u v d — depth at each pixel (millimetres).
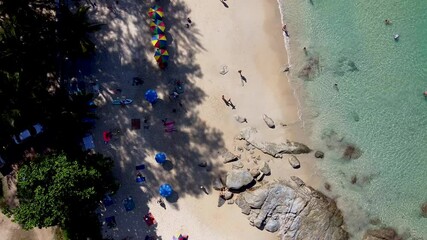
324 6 36656
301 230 35156
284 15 36781
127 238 35031
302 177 36125
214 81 36094
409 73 36469
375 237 35625
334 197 36094
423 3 36469
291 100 36531
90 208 31547
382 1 36656
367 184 36094
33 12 32375
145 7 35969
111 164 33062
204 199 35562
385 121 36281
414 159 36094
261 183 35844
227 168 35719
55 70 34312
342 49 36688
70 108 31906
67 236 33469
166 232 35250
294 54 36719
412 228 35875
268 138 36156
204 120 35906
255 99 36312
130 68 35531
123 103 35250
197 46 36188
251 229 35562
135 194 35219
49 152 33656
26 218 29438
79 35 32531
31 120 31609
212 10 36531
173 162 35531
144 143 35406
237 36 36562
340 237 35469
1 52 30578
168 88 35750
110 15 35656
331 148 36281
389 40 36656
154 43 34750
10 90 29766
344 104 36469
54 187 29422
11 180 34000
